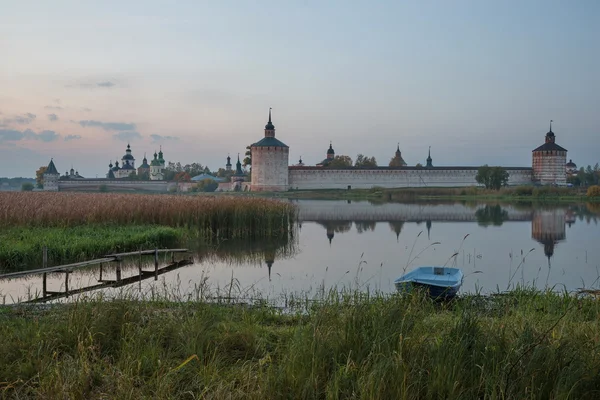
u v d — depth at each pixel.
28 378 5.80
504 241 27.59
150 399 5.22
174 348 6.70
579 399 4.92
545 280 15.88
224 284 14.84
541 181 119.19
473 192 98.12
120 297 8.66
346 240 27.75
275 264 19.08
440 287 10.86
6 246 17.23
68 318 7.31
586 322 8.02
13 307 9.40
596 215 49.03
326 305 8.29
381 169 111.75
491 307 10.27
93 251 18.70
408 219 44.72
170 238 23.31
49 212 24.36
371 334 6.04
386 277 16.38
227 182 139.38
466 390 5.00
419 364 5.49
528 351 5.48
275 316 9.33
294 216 32.69
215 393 5.20
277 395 5.13
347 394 5.03
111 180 130.12
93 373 5.78
